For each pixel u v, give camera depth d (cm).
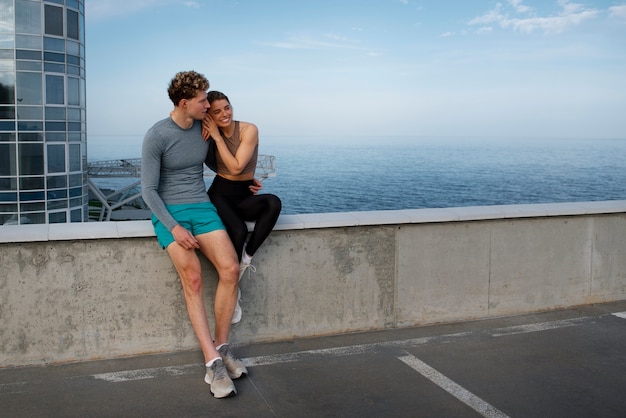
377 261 430
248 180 382
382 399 326
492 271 466
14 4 3183
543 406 320
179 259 341
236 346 401
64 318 365
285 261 406
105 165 4834
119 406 314
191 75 334
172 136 341
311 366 370
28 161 3300
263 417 304
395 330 438
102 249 366
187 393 330
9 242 348
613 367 374
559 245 487
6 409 308
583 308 496
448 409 315
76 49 3453
